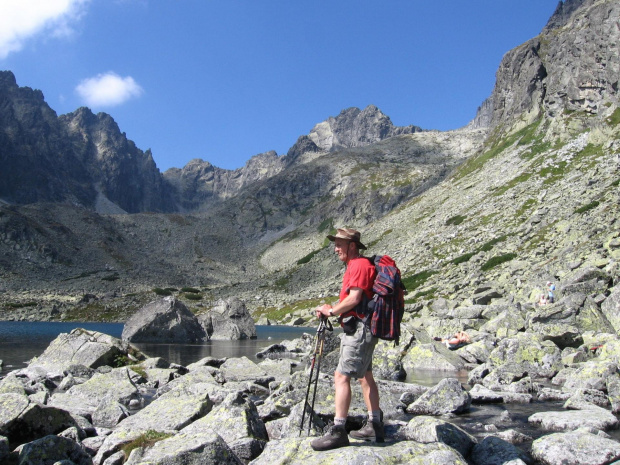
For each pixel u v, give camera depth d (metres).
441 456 5.16
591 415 8.18
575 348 15.52
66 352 19.61
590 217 51.09
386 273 6.04
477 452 6.52
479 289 42.16
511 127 135.75
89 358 18.94
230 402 8.00
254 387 13.14
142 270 163.12
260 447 6.90
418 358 18.05
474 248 71.56
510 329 20.12
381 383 12.93
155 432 7.61
